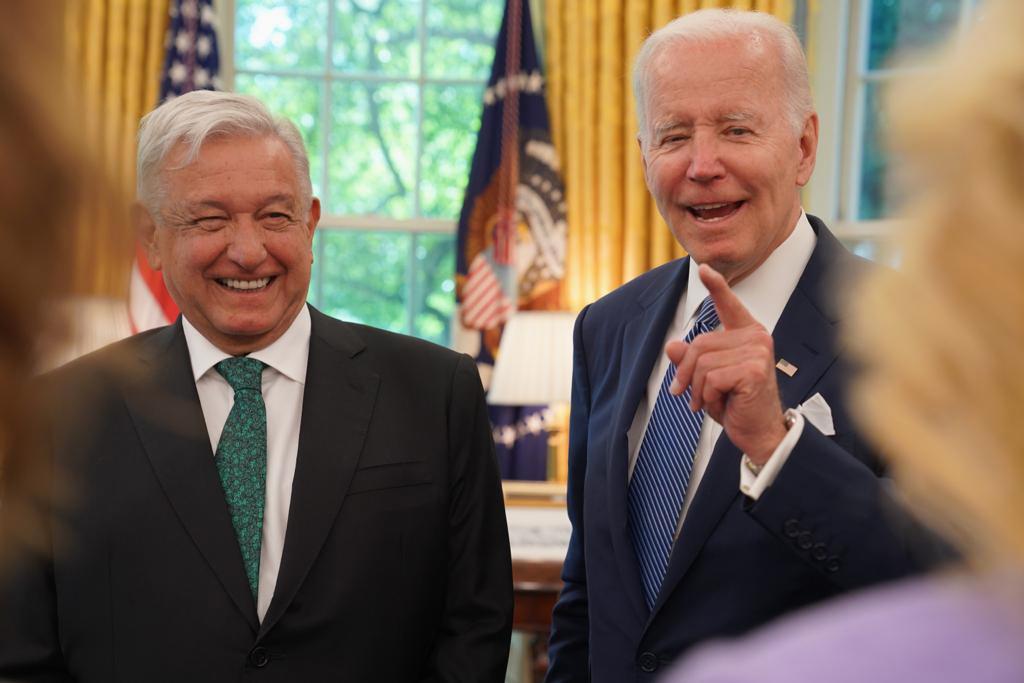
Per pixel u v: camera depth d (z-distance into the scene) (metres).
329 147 5.33
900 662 0.37
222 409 1.73
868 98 5.04
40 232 0.36
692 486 1.56
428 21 5.32
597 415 1.75
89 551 1.60
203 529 1.60
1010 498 0.36
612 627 1.60
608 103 4.95
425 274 5.36
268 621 1.57
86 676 1.59
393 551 1.67
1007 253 0.35
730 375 1.29
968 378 0.36
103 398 1.66
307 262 1.73
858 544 1.28
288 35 5.28
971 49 0.37
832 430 1.44
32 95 0.35
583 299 5.00
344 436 1.70
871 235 4.99
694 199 1.58
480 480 1.80
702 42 1.59
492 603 1.75
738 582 1.47
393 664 1.65
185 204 1.64
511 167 5.00
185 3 4.91
